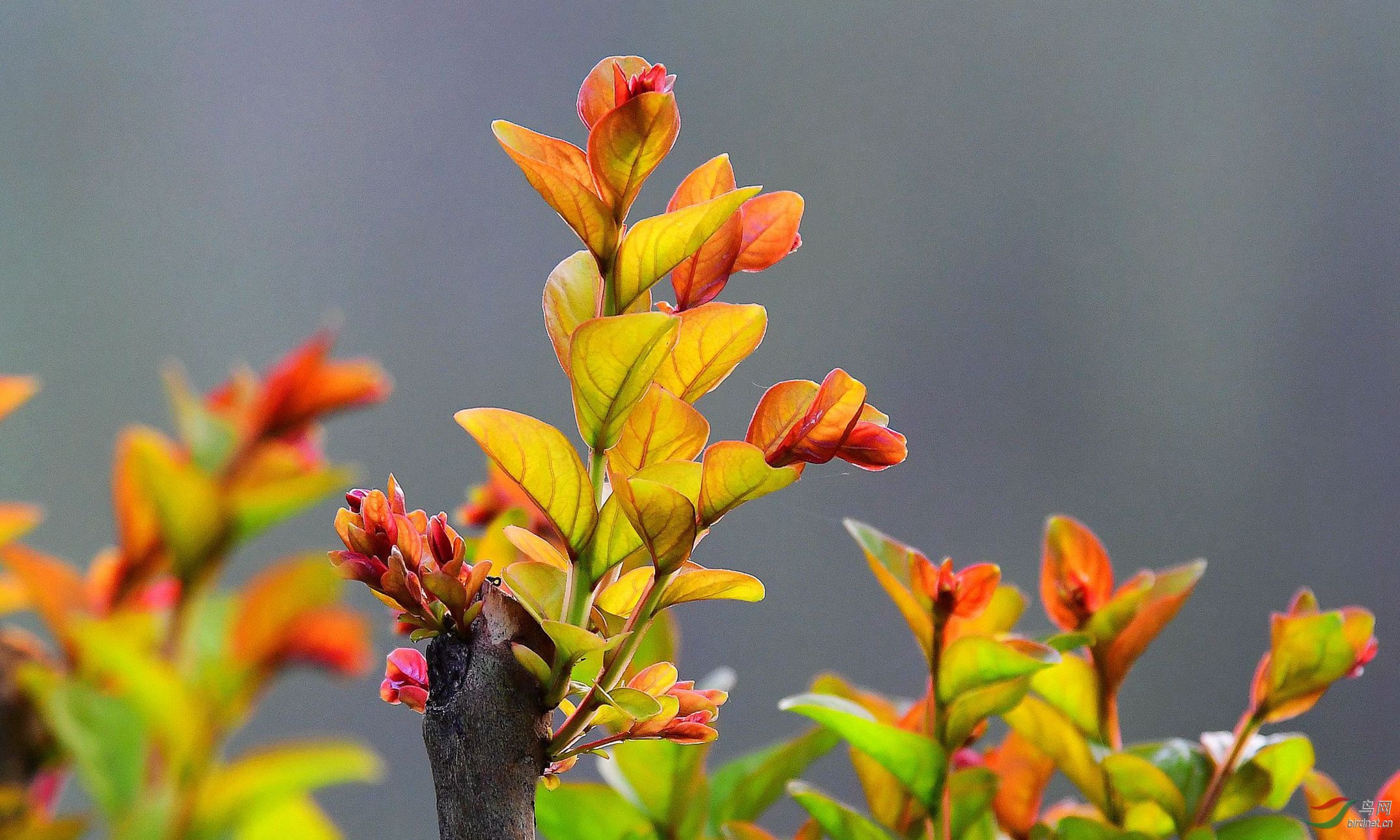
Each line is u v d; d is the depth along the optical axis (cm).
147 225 563
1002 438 551
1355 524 514
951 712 115
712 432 541
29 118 556
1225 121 559
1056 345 558
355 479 103
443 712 109
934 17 577
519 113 586
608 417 109
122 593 103
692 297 112
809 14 583
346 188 581
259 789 102
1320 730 482
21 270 546
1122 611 116
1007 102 577
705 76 583
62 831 102
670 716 110
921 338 564
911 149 576
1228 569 522
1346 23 545
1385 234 534
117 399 545
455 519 119
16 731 102
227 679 102
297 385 103
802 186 578
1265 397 537
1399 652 492
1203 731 502
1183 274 555
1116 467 544
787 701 114
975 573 114
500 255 578
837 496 525
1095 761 116
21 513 104
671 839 116
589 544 110
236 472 103
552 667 110
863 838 115
